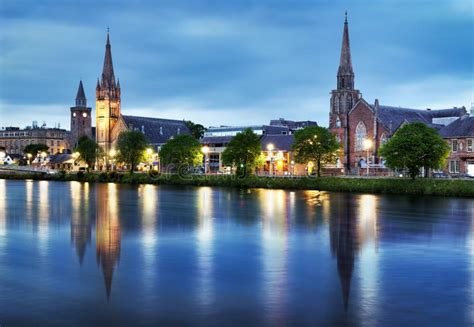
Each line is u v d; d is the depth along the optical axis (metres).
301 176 111.50
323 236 41.03
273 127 175.38
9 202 71.12
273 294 24.81
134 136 145.00
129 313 22.16
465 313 22.34
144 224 47.47
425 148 83.44
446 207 62.81
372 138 133.12
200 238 39.78
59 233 41.91
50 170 170.12
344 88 142.38
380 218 52.09
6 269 29.30
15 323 21.03
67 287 25.80
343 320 21.45
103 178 140.62
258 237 40.34
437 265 30.98
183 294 24.73
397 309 22.78
